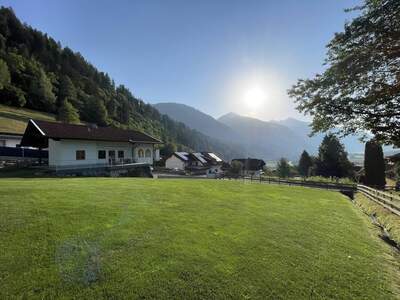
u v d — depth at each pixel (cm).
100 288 469
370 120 854
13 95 7612
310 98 961
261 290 523
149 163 4031
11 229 658
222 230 845
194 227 841
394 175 3856
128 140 3481
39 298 426
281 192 2089
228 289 514
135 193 1323
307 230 968
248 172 6938
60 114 7288
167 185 1828
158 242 684
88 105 9912
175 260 598
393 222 1198
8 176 2127
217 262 614
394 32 732
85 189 1296
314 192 2306
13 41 11581
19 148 3528
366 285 591
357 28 812
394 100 792
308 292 534
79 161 2933
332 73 873
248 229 888
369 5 791
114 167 3078
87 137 2977
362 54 795
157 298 463
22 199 949
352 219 1320
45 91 8762
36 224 706
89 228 726
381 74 807
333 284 577
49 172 2438
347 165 5162
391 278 653
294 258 689
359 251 816
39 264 518
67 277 488
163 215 943
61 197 1036
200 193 1577
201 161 7200
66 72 12544
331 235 948
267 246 752
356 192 2461
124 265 551
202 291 498
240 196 1644
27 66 9300
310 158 6600
